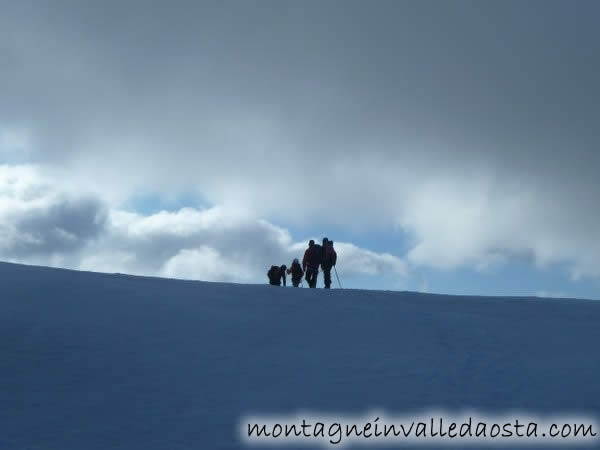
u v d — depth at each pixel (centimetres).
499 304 2116
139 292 1972
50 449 1021
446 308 1998
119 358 1433
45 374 1341
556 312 1992
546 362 1446
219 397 1231
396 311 1909
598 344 1605
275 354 1477
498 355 1495
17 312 1695
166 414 1155
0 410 1172
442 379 1323
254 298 2027
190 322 1697
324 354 1484
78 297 1852
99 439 1057
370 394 1244
